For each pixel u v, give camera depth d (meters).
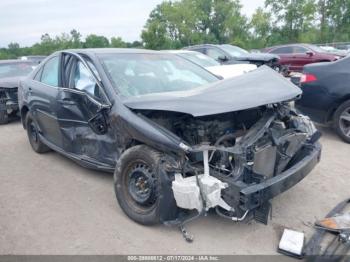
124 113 3.47
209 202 2.96
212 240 3.25
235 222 3.51
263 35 51.09
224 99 3.17
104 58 4.22
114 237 3.33
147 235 3.34
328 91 5.59
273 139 3.27
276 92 3.41
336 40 46.84
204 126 3.30
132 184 3.48
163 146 3.11
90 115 4.05
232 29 59.38
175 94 3.50
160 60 4.66
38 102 5.07
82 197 4.15
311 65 5.92
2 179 4.78
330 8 46.53
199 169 3.06
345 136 5.68
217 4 59.69
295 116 3.88
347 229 3.11
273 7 47.81
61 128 4.62
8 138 6.98
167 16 59.44
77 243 3.25
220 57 11.45
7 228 3.53
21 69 9.66
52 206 3.96
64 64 4.67
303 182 4.36
